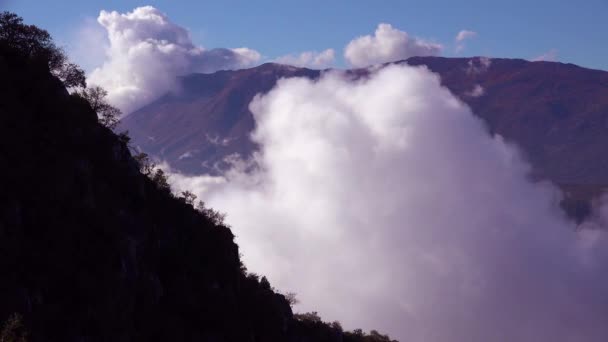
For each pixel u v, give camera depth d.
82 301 92.38
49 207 98.75
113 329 95.75
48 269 90.50
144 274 113.88
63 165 107.44
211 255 142.50
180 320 116.62
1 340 72.62
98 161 120.81
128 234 115.62
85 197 108.75
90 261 99.31
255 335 142.12
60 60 130.12
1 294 80.19
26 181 97.69
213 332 122.50
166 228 132.50
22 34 123.88
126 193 125.06
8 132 101.62
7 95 108.12
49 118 114.06
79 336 88.12
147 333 105.88
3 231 88.19
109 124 136.12
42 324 83.69
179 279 124.69
